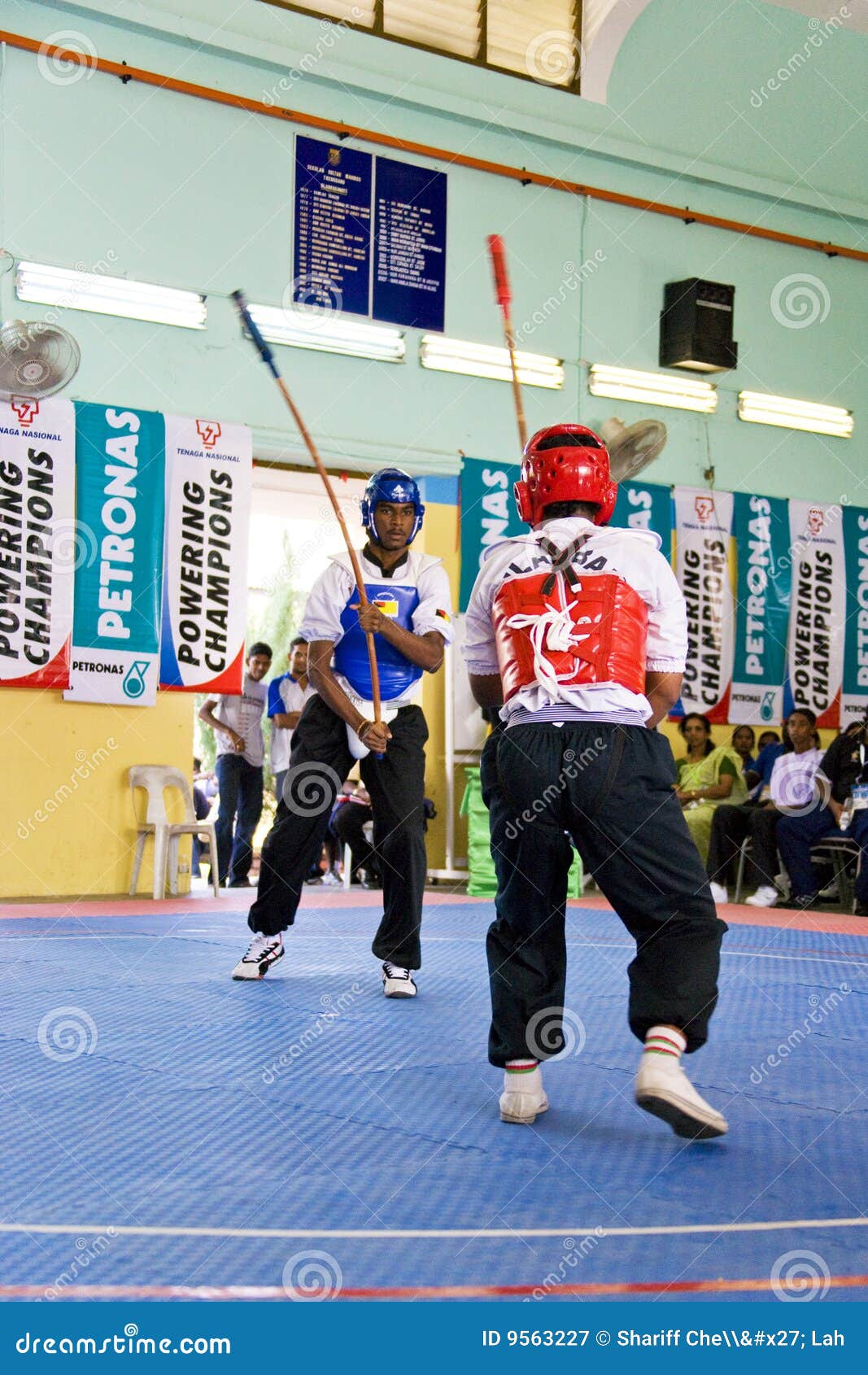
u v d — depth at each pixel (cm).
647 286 1105
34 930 680
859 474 1209
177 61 904
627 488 1084
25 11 855
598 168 1078
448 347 1011
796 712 925
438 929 714
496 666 322
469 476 1018
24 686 859
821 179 1184
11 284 855
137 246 894
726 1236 223
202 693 912
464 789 1016
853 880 923
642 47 1087
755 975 555
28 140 858
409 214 994
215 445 915
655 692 309
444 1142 283
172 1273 204
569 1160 269
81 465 876
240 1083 337
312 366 959
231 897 895
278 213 943
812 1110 318
